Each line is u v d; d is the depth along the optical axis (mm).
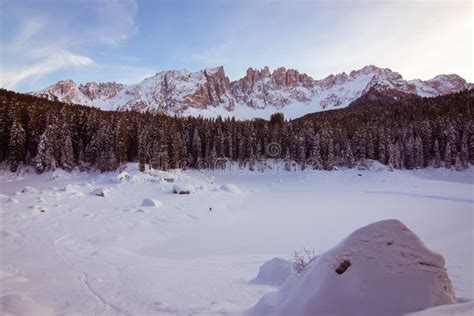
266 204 34000
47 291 7195
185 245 17234
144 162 51625
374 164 64250
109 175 48906
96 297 6840
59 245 13844
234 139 72375
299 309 3721
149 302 6449
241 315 4723
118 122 55781
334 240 18172
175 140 60594
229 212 28438
